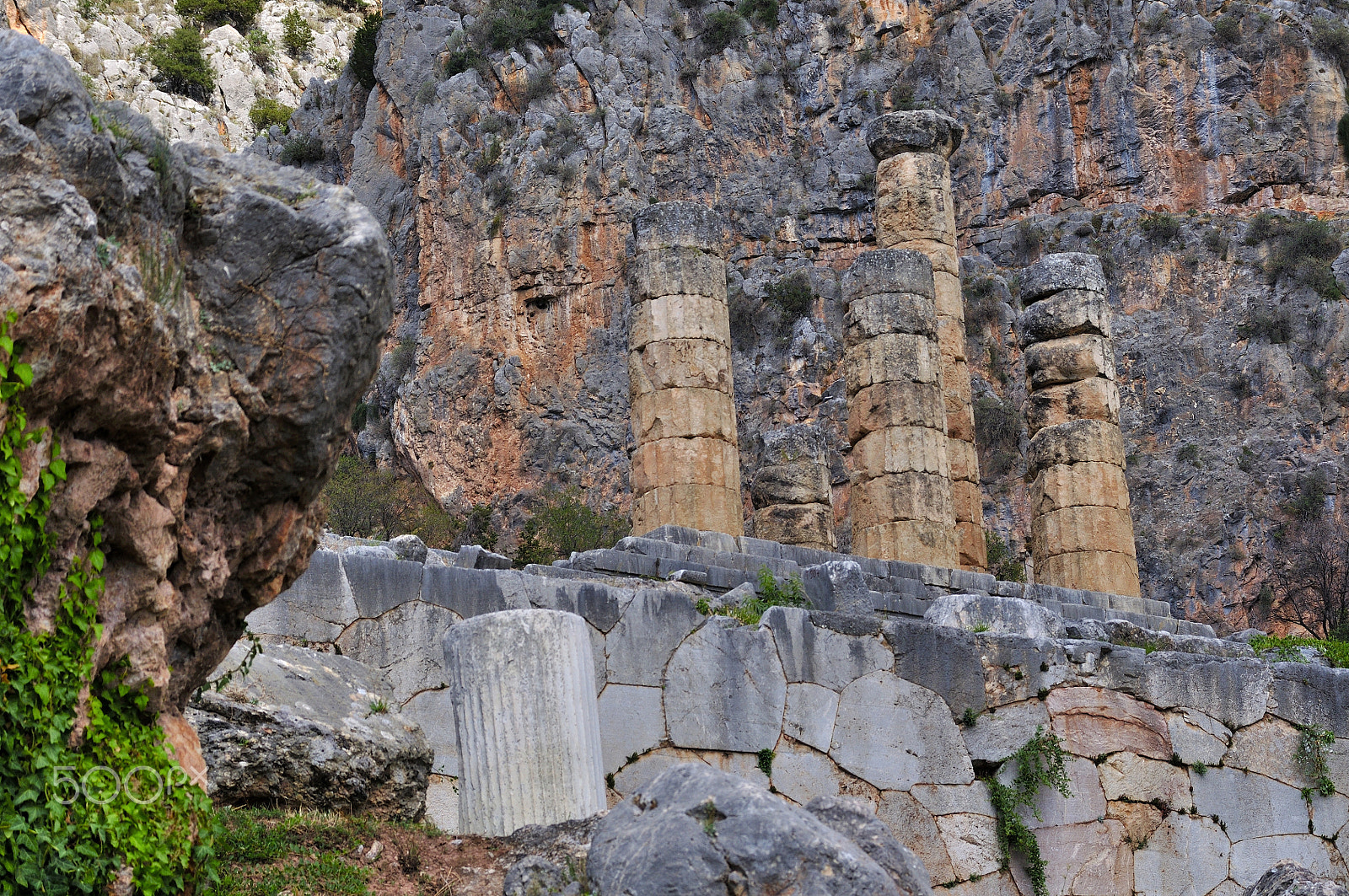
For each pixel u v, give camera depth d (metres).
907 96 70.25
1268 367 62.72
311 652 9.97
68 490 5.54
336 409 6.29
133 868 5.73
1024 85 70.25
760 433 63.22
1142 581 60.09
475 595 11.02
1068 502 21.33
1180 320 64.50
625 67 69.81
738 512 19.00
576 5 71.12
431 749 9.69
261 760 8.40
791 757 11.73
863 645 12.34
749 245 68.38
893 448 20.58
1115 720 12.93
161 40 89.44
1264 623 58.03
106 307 5.38
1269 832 13.14
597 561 14.60
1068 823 12.46
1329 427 61.53
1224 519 60.06
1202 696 13.32
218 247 6.06
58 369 5.30
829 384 63.69
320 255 6.13
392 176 69.56
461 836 8.32
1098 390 21.75
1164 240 65.94
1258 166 67.38
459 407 63.28
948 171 25.19
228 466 6.17
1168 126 68.56
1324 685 13.81
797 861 6.43
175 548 6.11
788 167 69.56
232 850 7.41
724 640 11.82
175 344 5.80
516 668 8.94
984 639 12.74
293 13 97.44
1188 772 13.04
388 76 70.44
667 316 19.36
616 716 11.22
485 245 65.38
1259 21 69.38
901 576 18.09
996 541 56.66
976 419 63.00
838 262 68.19
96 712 5.75
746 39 71.81
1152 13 70.19
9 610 5.35
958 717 12.43
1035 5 71.12
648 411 19.19
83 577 5.64
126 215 5.60
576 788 8.81
